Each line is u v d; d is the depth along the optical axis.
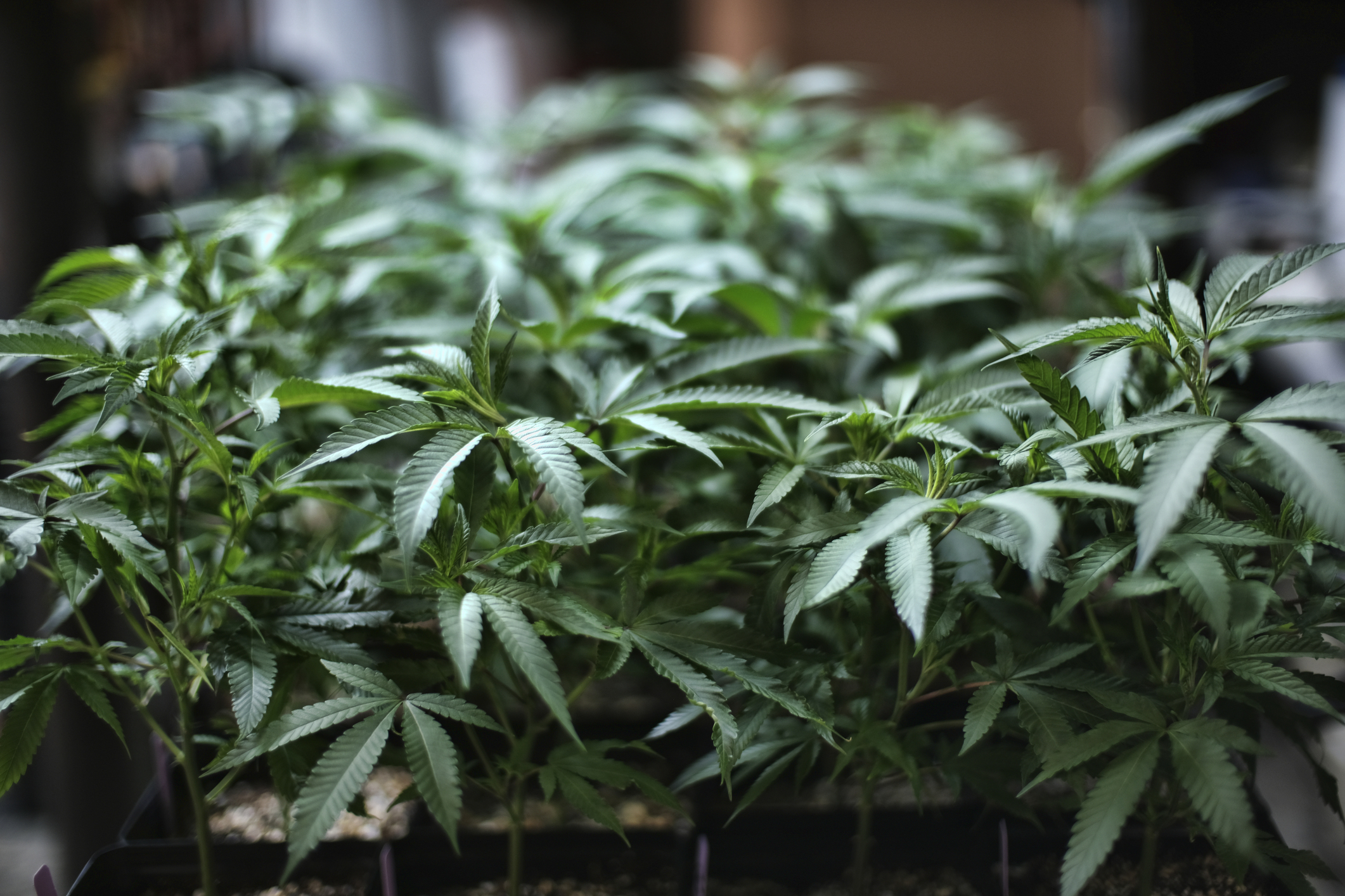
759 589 0.76
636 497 0.98
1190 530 0.65
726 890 0.90
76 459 0.77
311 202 1.35
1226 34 1.75
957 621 0.76
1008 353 0.97
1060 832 0.88
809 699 0.75
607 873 0.91
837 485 0.85
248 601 0.83
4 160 1.13
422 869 0.89
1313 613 0.68
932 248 1.45
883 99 2.94
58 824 1.14
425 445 0.66
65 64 1.17
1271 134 1.79
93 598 1.07
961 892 0.88
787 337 0.93
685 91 2.65
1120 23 1.79
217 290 0.93
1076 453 0.68
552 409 1.07
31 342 0.70
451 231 1.25
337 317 1.17
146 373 0.72
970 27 2.87
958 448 0.87
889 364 1.21
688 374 0.88
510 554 0.75
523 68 3.17
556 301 1.12
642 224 1.42
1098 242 1.39
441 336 1.05
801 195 1.44
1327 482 0.52
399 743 0.90
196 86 1.59
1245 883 0.84
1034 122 2.91
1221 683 0.67
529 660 0.63
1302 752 0.79
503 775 1.04
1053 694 0.71
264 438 0.94
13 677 0.74
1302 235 1.71
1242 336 0.78
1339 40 1.71
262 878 0.88
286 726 0.66
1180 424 0.60
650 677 1.13
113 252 0.91
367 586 0.81
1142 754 0.62
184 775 0.98
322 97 1.65
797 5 2.93
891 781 1.03
